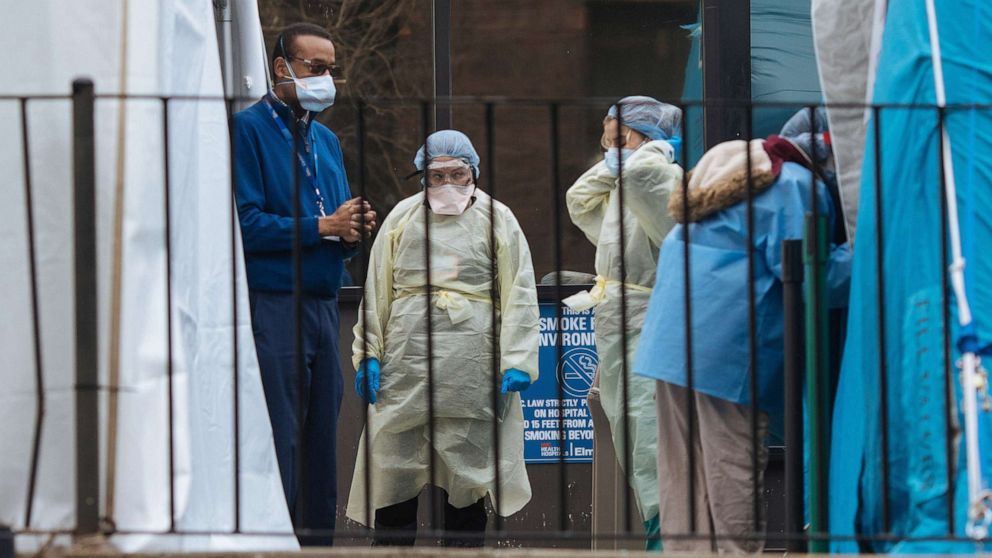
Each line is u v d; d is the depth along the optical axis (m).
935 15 14.38
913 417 14.20
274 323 18.36
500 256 21.08
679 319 16.39
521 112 24.23
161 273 13.62
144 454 13.30
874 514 14.48
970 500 13.55
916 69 14.41
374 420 21.12
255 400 16.09
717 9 23.94
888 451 14.23
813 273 14.38
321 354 18.75
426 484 22.34
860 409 14.56
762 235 16.17
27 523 13.28
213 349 15.46
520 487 21.38
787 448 14.64
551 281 24.08
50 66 13.54
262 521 15.79
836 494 14.88
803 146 16.88
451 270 21.02
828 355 15.24
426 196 14.57
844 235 16.80
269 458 16.11
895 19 14.85
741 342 16.14
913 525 14.13
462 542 21.38
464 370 20.88
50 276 13.55
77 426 12.97
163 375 13.52
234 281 14.21
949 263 14.11
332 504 18.88
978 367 13.77
